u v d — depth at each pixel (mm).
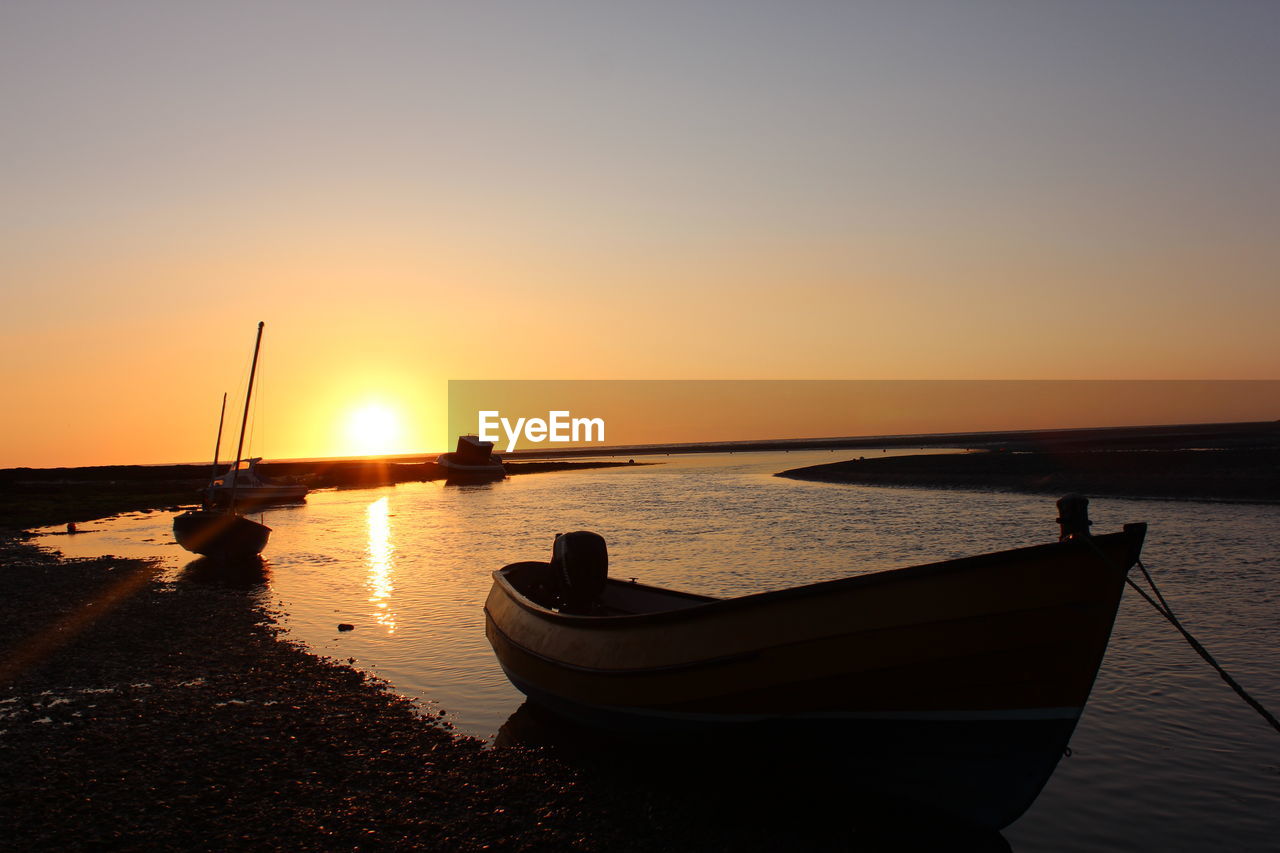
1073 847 7773
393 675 13461
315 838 7641
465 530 38375
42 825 7832
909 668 8102
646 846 7695
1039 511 39125
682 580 21938
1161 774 9156
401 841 7621
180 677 13102
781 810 8641
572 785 8977
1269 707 11070
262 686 12594
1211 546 25344
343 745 10086
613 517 42281
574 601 12789
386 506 55656
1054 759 7863
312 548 31859
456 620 17734
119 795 8539
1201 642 14164
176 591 21703
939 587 7961
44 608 19203
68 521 45781
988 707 7984
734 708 8938
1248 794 8648
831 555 26156
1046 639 7707
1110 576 7496
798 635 8492
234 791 8680
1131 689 11844
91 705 11648
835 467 82812
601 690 10086
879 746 8492
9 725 10820
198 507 54250
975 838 8086
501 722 11250
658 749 9977
